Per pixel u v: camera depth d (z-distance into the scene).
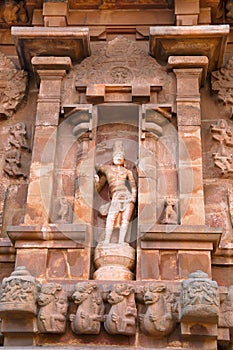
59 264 6.25
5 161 7.26
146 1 7.83
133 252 6.37
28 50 7.41
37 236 6.29
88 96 7.14
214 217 6.76
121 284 5.88
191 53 7.34
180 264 6.14
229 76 7.54
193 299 5.55
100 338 5.84
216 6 7.80
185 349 5.70
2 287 5.76
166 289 5.89
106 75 7.31
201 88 7.60
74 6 7.87
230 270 6.39
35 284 5.77
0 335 5.88
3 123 7.57
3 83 7.68
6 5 8.03
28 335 5.79
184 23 7.50
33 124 7.52
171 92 7.21
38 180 6.71
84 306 5.84
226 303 5.91
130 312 5.77
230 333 5.88
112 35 7.88
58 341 5.84
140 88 7.14
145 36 7.77
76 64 7.47
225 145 7.17
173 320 5.76
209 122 7.38
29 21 8.12
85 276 6.18
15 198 7.03
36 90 7.75
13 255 6.50
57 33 7.18
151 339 5.80
